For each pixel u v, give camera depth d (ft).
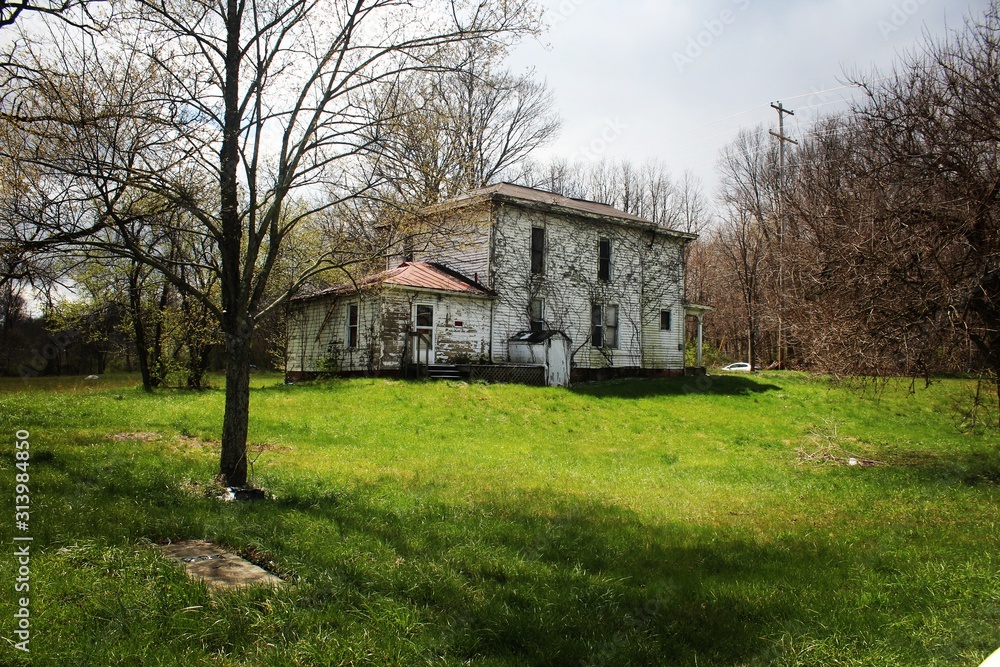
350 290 68.69
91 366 127.44
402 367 75.25
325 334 85.15
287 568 18.48
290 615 15.23
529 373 81.41
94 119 25.91
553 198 94.79
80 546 18.39
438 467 39.45
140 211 29.73
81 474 28.45
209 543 21.22
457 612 16.31
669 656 14.93
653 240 103.09
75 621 14.01
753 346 140.26
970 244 34.47
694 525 27.99
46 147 27.14
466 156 41.39
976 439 63.82
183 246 42.57
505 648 14.82
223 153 29.66
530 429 57.77
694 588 19.01
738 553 23.25
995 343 35.81
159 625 14.21
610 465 45.70
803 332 43.62
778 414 74.95
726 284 169.37
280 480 32.12
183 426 47.01
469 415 59.67
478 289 82.64
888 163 37.78
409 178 31.96
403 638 14.65
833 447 57.00
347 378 75.41
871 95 40.09
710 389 88.07
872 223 36.88
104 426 45.96
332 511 25.57
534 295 87.30
